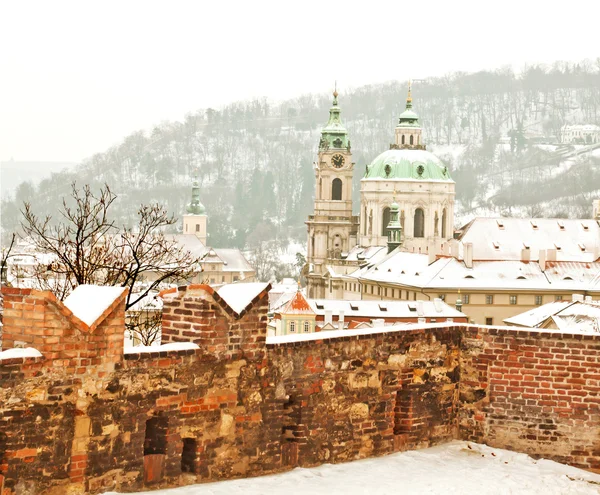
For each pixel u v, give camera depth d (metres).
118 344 20.59
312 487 22.94
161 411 21.45
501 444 27.34
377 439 25.83
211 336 22.12
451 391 27.47
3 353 19.05
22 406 19.25
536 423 27.16
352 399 25.23
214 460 22.45
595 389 26.88
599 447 26.91
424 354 26.78
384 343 25.89
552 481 25.22
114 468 20.67
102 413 20.41
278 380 23.56
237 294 23.06
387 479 24.12
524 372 27.22
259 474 23.28
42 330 19.44
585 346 26.86
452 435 27.48
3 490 19.06
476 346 27.47
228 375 22.56
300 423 24.19
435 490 23.52
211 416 22.33
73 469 20.03
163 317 22.69
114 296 20.42
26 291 19.58
